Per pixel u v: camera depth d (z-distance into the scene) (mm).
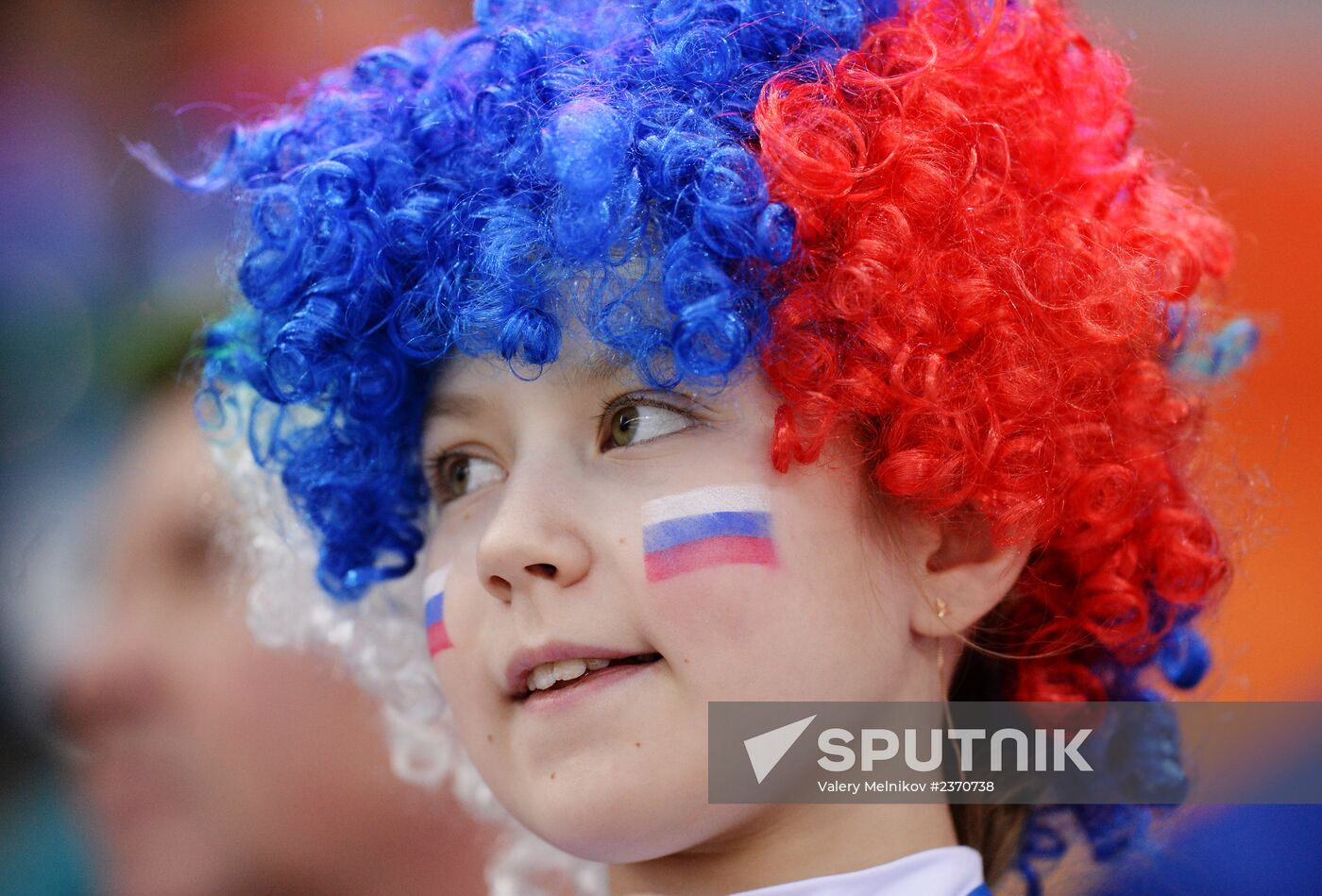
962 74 6285
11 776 11641
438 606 6371
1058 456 6289
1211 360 7688
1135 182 6871
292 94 8062
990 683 7156
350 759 10078
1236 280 12328
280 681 9977
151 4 13773
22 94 14078
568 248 5520
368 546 7227
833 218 5848
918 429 5879
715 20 6090
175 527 10008
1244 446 9781
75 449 11789
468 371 6094
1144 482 6844
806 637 5715
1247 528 7688
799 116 5781
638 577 5633
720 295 5461
